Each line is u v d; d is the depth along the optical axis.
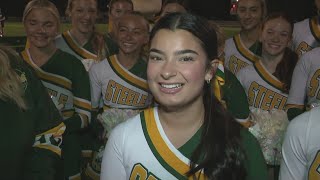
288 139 1.66
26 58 3.09
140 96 3.18
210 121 1.52
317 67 2.85
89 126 3.17
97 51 4.01
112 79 3.19
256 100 3.27
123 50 3.16
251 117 2.88
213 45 1.49
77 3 3.93
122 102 3.19
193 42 1.43
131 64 3.20
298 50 3.99
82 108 3.04
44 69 3.07
